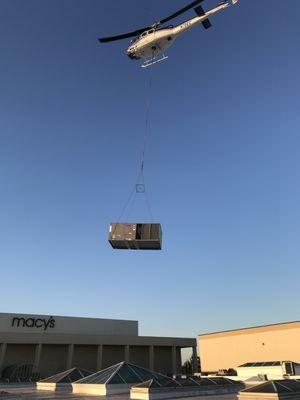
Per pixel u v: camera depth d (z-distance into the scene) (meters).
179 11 49.25
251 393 26.17
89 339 85.69
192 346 98.12
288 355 68.38
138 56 52.72
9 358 79.75
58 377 50.84
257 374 63.03
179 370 97.31
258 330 75.88
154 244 37.25
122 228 37.47
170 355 97.94
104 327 97.38
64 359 85.06
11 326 86.69
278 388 26.12
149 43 50.41
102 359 89.50
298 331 67.62
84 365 86.75
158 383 34.78
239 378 64.50
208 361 86.81
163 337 95.00
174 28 49.50
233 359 80.19
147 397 32.56
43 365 82.38
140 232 37.03
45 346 84.12
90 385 40.72
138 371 43.31
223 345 83.62
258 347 74.88
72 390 44.69
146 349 95.44
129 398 33.88
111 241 37.12
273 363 62.34
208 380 39.91
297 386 27.55
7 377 74.19
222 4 47.19
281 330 71.00
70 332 92.94
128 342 90.25
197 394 36.34
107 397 35.06
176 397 34.06
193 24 48.53
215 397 34.00
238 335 80.38
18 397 36.34
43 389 49.41
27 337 79.25
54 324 91.81
